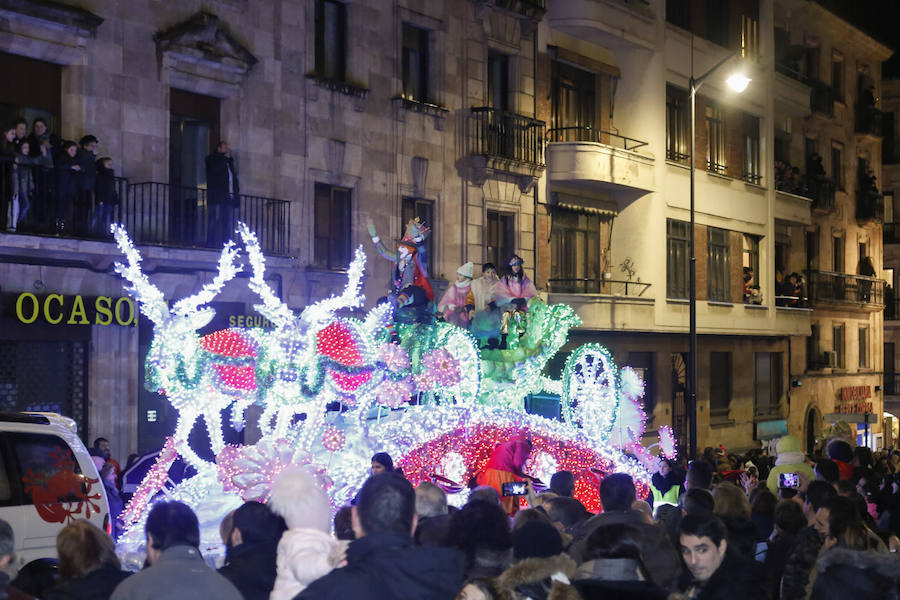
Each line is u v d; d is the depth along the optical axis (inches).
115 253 743.7
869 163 2007.9
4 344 718.5
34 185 707.4
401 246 621.0
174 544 236.4
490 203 1113.4
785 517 355.9
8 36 714.2
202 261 808.3
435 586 215.2
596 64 1255.5
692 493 366.6
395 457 528.1
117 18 780.0
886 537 385.1
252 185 879.7
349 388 509.0
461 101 1085.1
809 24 1749.5
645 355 1320.1
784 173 1633.9
